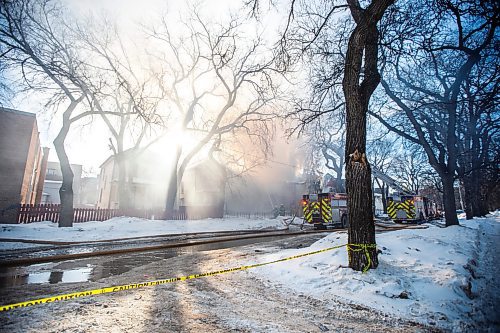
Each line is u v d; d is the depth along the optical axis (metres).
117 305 4.10
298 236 14.42
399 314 4.01
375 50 6.80
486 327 3.81
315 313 4.01
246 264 7.22
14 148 18.70
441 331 3.54
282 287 5.25
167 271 6.61
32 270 6.66
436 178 33.38
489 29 9.64
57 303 4.13
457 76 13.02
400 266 6.17
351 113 6.50
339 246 7.63
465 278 5.40
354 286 5.06
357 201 6.00
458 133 18.94
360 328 3.54
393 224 24.89
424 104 13.75
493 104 10.16
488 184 29.88
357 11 6.95
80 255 8.55
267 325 3.54
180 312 3.89
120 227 16.55
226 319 3.70
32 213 17.95
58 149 15.77
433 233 11.66
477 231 14.27
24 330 3.14
